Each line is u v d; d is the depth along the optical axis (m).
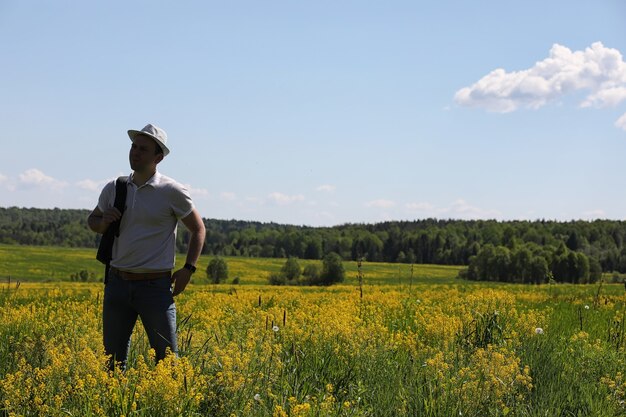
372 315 12.41
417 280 78.25
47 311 12.05
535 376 6.95
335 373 6.65
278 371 6.31
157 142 6.45
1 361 6.34
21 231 186.38
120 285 6.38
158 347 6.37
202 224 6.65
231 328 9.17
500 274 94.19
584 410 6.07
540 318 11.39
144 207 6.34
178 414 4.89
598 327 11.51
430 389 5.85
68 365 5.54
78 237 187.62
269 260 132.00
